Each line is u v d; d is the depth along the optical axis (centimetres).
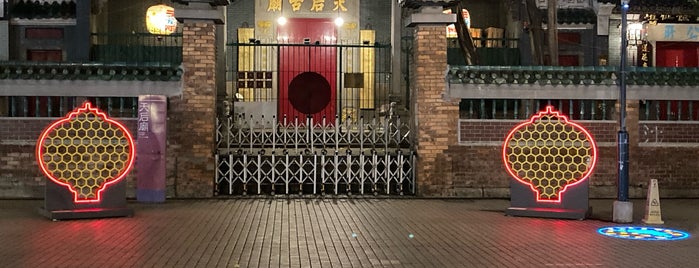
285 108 2411
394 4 2408
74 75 1717
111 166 1677
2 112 1745
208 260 975
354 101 2438
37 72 1719
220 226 1284
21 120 1727
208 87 1759
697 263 976
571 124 1495
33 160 1731
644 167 1831
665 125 1838
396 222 1352
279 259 988
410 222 1354
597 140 1827
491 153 1808
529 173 1465
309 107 2280
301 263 964
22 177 1731
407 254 1030
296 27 2466
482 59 2408
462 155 1803
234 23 2459
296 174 1816
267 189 1823
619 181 1396
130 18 2433
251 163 1817
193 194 1745
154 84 1742
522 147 1498
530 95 1797
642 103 1869
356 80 2323
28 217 1391
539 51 2102
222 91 2264
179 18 1752
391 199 1742
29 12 2255
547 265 958
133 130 1727
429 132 1798
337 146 1819
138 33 2309
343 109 2423
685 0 2378
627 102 1820
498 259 998
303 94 2283
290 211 1497
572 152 1552
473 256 1018
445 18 1788
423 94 1805
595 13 2416
